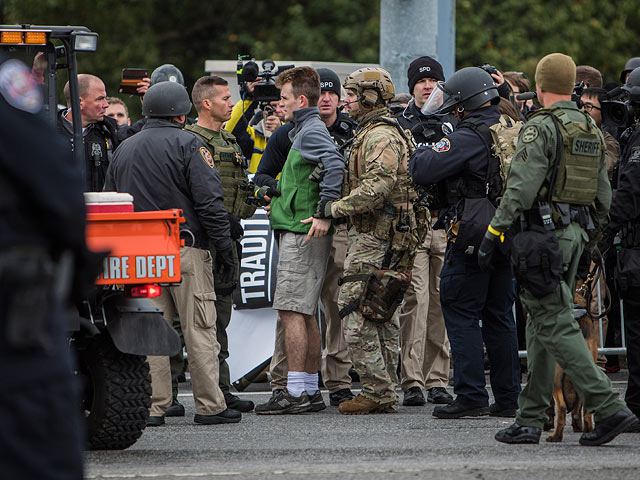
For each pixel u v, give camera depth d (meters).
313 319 27.64
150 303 20.44
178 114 25.02
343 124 29.64
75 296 10.98
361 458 19.44
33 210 10.08
